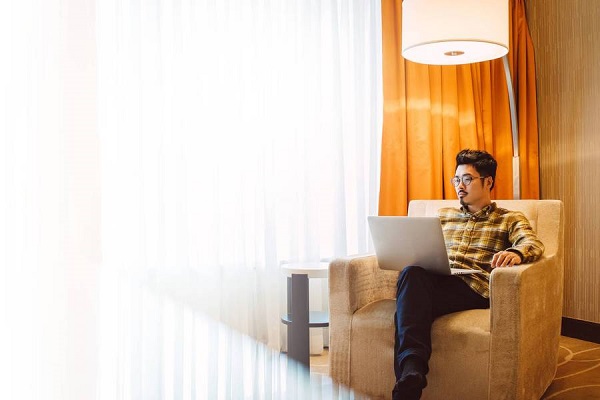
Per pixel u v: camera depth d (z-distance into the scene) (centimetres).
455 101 342
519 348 194
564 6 348
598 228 329
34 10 214
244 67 279
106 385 229
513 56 367
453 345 205
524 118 362
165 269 247
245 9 279
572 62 344
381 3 322
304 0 300
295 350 236
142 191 240
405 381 187
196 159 260
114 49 235
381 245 229
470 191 251
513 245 234
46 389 214
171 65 253
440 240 210
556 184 356
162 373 244
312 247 301
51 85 217
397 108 323
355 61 318
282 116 291
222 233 269
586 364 280
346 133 318
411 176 325
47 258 216
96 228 225
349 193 319
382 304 232
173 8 254
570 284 346
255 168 281
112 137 234
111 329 231
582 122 339
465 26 234
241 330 272
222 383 265
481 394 199
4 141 209
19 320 211
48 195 216
